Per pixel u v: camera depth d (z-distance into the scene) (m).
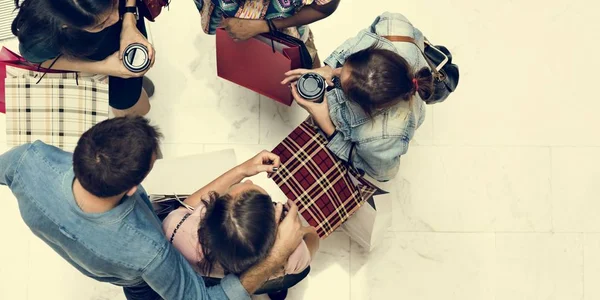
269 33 2.29
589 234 3.02
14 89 2.19
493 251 3.00
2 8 2.48
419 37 2.20
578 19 3.10
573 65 3.09
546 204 3.02
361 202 2.35
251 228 1.78
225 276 1.92
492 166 3.03
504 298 2.98
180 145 2.98
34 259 2.89
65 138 2.24
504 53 3.09
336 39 3.07
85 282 2.89
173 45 3.02
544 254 3.01
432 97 2.37
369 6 3.09
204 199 1.99
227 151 2.50
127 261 1.77
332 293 2.94
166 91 2.99
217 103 3.00
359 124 2.10
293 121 3.01
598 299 3.01
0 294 2.87
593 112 3.07
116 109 2.72
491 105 3.06
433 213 3.00
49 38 1.91
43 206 1.74
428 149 3.02
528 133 3.05
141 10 2.29
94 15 1.86
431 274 2.97
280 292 2.81
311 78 2.16
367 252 2.96
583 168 3.04
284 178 2.28
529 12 3.09
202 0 2.33
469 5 3.11
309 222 2.31
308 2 2.16
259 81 2.53
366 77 1.89
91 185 1.61
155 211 2.32
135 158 1.61
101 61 2.15
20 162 1.78
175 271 1.81
